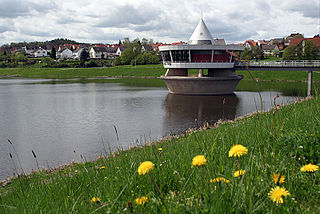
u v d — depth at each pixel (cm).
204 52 4988
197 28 5353
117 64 12425
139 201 297
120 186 392
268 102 3838
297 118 641
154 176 399
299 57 8438
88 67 12550
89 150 1994
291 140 453
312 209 278
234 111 3462
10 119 3133
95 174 555
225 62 5034
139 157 603
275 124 604
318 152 401
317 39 9969
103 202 348
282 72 7719
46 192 460
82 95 5172
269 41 15012
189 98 4703
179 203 283
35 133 2514
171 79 5228
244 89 5819
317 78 7062
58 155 1889
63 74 10769
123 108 3791
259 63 5131
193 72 8981
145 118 3130
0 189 973
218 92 5144
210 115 3259
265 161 392
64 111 3603
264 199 285
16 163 1734
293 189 320
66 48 17325
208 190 286
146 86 6812
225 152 439
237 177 309
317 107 730
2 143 2206
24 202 407
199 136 698
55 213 332
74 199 379
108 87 6619
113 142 2186
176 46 4931
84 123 2906
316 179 338
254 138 539
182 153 526
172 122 2903
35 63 14212
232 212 255
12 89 6288
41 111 3609
